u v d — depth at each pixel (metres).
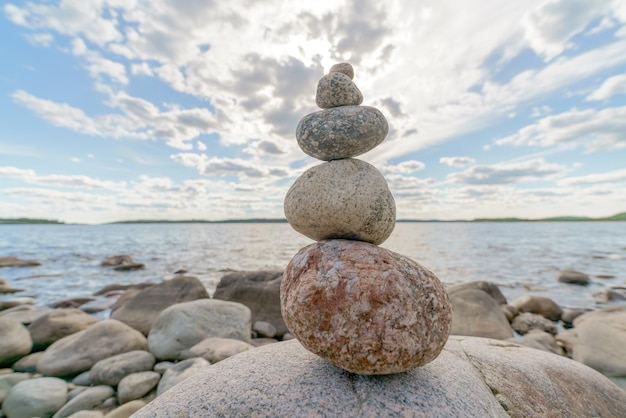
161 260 22.17
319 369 2.20
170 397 2.07
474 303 7.24
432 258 22.22
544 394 2.38
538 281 14.29
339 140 2.50
